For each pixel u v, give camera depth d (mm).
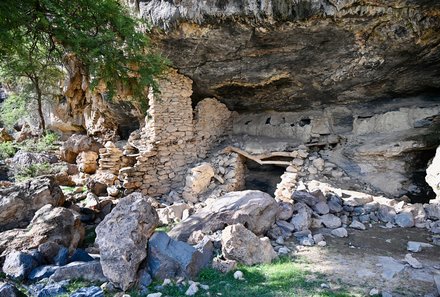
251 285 3857
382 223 6395
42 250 4559
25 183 6996
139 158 10492
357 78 8875
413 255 4723
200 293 3664
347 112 10273
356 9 6438
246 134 12305
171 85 10695
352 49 7914
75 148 14969
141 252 3943
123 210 4234
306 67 9062
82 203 9016
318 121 10719
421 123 8609
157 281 3975
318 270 4262
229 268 4227
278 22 7246
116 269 3766
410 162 8625
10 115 19031
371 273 4137
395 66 8117
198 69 10227
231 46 8680
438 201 6492
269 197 5961
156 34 8664
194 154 11516
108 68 5824
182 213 7566
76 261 4547
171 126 10898
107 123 15883
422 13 6363
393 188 8602
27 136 18359
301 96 10523
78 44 4914
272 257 4664
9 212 6332
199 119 11734
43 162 13156
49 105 17938
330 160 10086
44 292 3652
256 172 12242
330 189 8289
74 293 3564
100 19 5250
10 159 13656
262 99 11328
